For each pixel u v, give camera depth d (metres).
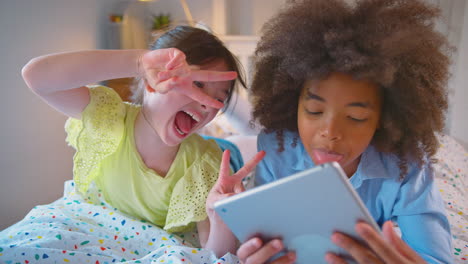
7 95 1.30
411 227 0.79
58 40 1.50
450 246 0.78
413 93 0.68
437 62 0.71
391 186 0.80
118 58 0.75
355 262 0.53
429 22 0.77
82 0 1.60
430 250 0.76
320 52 0.66
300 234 0.54
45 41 1.44
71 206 0.96
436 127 0.76
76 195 1.01
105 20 1.73
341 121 0.66
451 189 1.25
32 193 1.42
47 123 1.47
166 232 0.90
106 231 0.88
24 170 1.38
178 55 0.65
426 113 0.71
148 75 0.71
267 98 0.82
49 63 0.75
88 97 0.88
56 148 1.53
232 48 1.97
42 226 0.83
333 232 0.51
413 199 0.79
